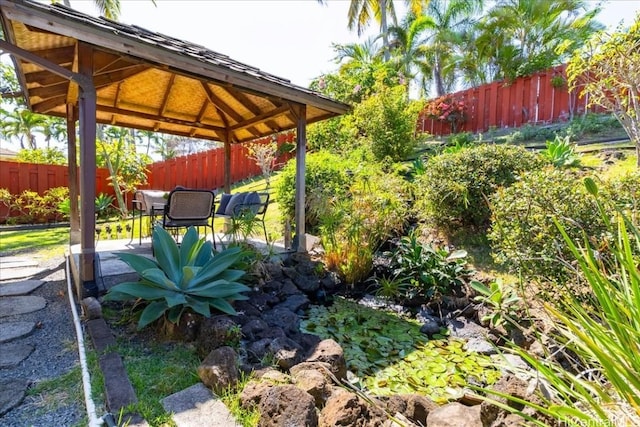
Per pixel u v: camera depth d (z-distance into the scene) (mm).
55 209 8578
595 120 6152
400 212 4641
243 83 3613
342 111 4520
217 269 2779
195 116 5758
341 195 4918
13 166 8531
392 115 6988
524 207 2844
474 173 4148
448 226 4465
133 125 5809
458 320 3301
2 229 7512
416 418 1747
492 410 1455
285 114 4770
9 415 1664
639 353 956
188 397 1728
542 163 4176
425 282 3623
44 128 19016
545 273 2582
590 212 2559
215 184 10875
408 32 13773
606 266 1554
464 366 2586
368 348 2842
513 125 7801
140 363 2072
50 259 4828
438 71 14805
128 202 9961
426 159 6832
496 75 11617
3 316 2869
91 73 2834
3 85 11938
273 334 2498
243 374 1883
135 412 1597
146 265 2672
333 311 3572
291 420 1460
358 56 13461
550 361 1253
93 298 2768
